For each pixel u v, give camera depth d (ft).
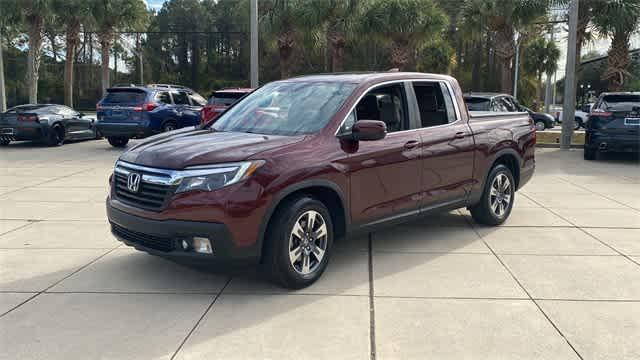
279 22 71.61
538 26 76.74
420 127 19.13
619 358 11.81
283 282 15.26
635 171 39.60
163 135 17.95
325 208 16.02
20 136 54.24
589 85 154.51
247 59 210.79
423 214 19.22
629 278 16.69
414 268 17.56
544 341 12.54
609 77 63.98
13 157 46.32
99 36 95.81
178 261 14.76
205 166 14.30
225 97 46.44
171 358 11.75
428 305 14.55
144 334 12.87
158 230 14.46
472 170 21.01
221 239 14.11
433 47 149.89
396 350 12.09
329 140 16.16
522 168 23.75
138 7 93.91
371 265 17.85
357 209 16.75
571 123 55.47
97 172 37.65
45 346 12.28
